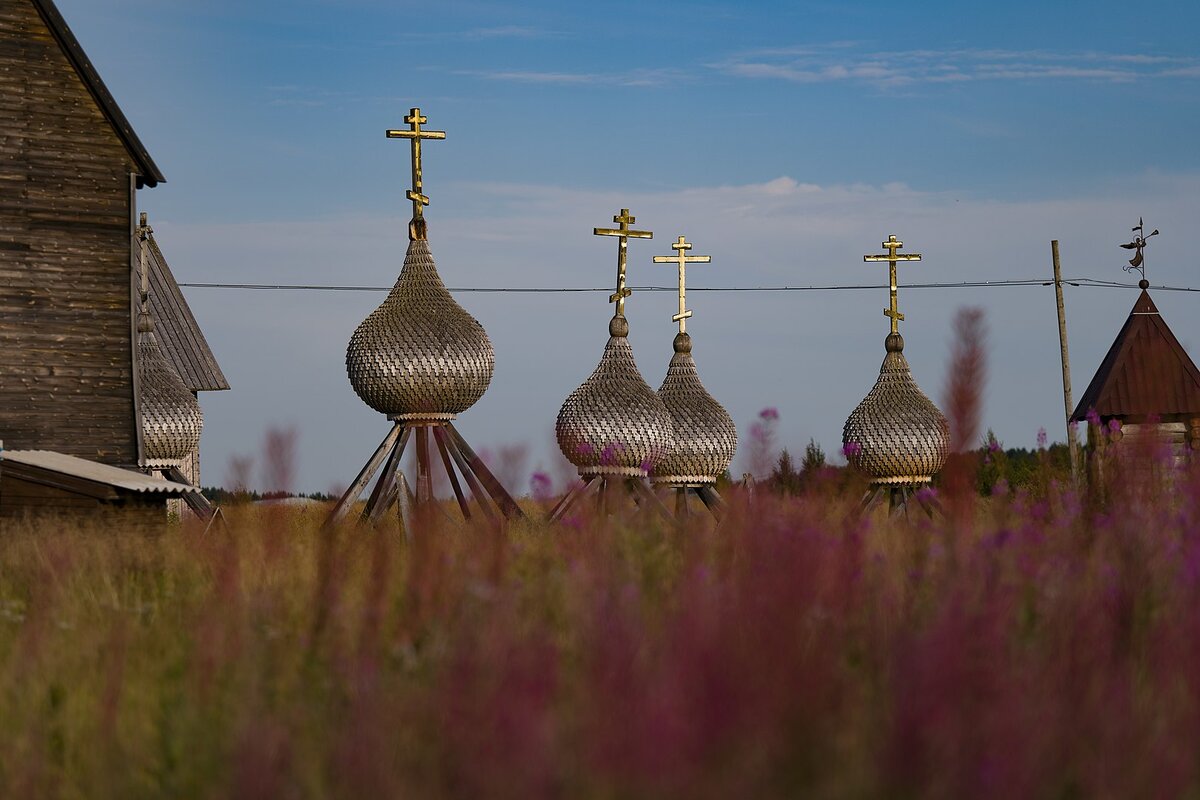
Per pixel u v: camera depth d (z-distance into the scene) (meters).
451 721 10.54
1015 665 11.87
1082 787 10.07
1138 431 24.88
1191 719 10.88
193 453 76.00
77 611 17.98
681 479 55.19
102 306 45.19
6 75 44.25
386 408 48.25
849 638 12.98
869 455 55.97
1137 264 57.94
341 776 10.46
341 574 16.42
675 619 12.54
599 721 9.90
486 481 46.94
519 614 14.47
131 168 45.91
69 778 11.63
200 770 11.26
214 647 13.70
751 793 8.98
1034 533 17.97
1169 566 15.66
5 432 43.53
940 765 9.41
